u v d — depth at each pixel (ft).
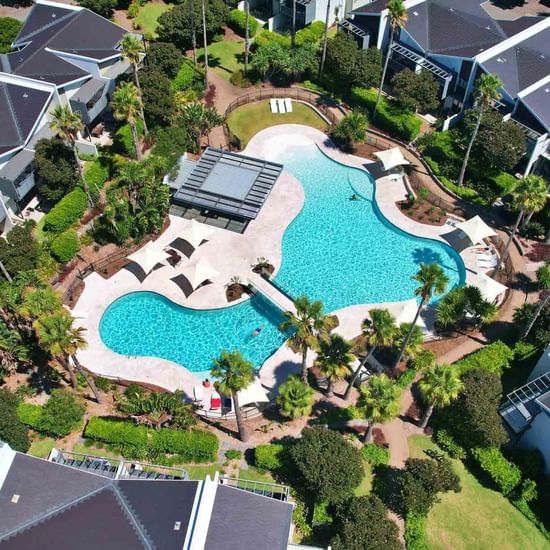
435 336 202.39
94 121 268.21
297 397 160.66
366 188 255.70
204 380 188.96
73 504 137.08
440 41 285.23
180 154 247.29
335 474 152.15
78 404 176.86
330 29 325.62
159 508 134.31
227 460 171.01
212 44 321.93
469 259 226.17
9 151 221.46
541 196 196.65
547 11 357.61
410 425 179.93
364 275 221.87
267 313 209.77
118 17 331.98
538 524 161.17
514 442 175.63
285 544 131.95
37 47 266.36
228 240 231.09
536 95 254.68
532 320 188.85
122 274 218.59
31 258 210.38
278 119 285.64
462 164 248.52
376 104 276.41
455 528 160.66
